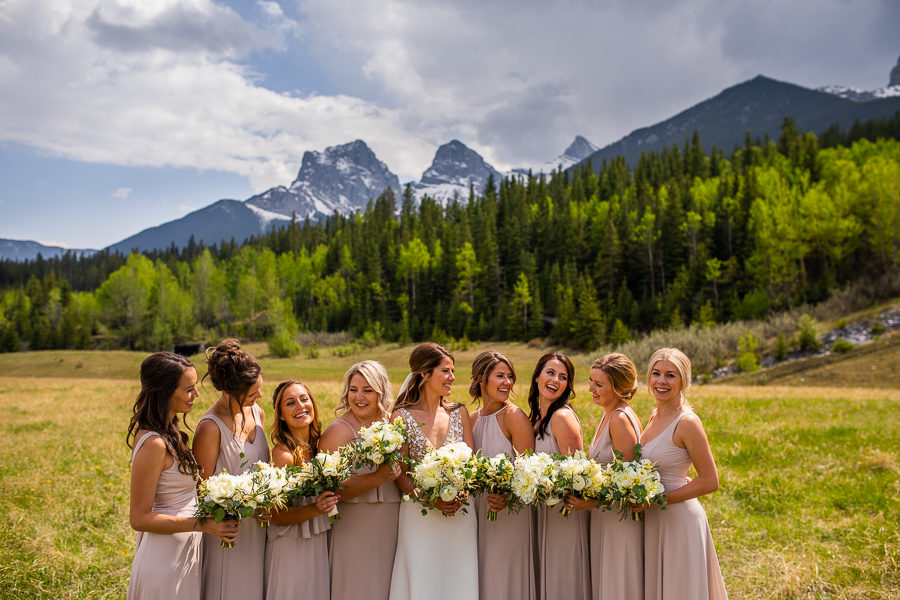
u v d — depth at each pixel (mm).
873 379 36688
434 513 4219
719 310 65375
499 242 97750
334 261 121312
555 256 93688
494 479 3975
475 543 4332
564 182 130250
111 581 5297
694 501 4168
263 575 4055
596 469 3910
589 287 71375
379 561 4266
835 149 111125
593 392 4473
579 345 65375
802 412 13758
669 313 66812
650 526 4180
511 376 4586
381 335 82750
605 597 4227
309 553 4031
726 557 5844
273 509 3840
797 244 69312
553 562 4395
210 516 3570
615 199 99188
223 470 3605
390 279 103438
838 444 10102
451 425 4488
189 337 94438
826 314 55656
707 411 13742
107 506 7148
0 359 64500
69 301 112500
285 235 162500
